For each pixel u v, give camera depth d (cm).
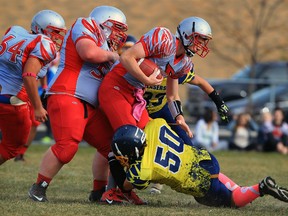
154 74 2239
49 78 3959
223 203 2262
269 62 6612
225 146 5038
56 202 2312
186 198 2586
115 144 2130
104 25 2373
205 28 2284
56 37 2433
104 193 2323
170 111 2477
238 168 3597
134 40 2848
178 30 2305
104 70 2352
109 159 2261
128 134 2125
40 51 2320
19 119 2495
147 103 2620
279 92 5919
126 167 2173
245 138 5022
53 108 2289
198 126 4812
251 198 2236
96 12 2397
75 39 2302
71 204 2258
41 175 2297
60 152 2270
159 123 2211
